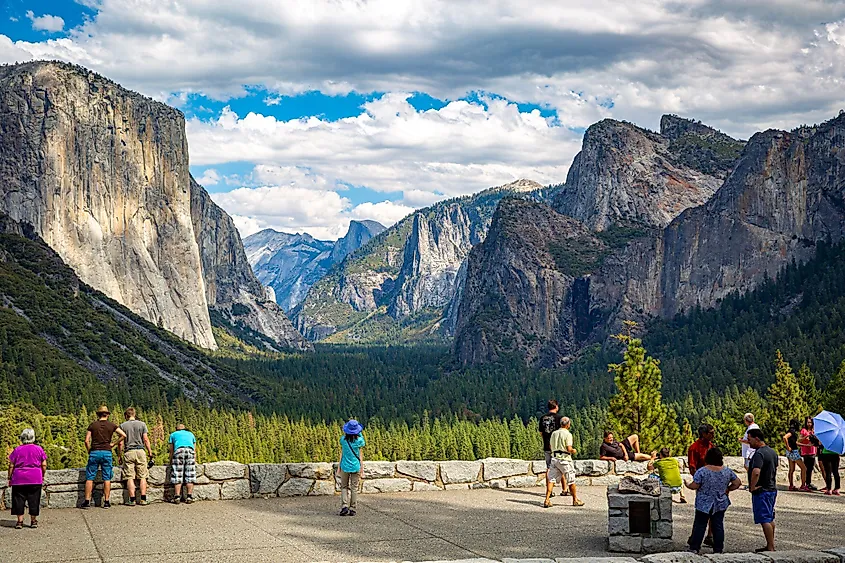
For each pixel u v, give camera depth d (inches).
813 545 1076.5
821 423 1391.5
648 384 2866.6
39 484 1115.9
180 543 1026.1
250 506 1283.2
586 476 1540.4
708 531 1109.7
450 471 1464.1
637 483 1028.5
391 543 1044.5
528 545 1048.8
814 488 1523.1
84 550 985.5
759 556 952.9
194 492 1318.9
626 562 910.4
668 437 2824.8
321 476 1389.0
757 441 1048.2
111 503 1282.0
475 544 1048.2
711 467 1023.6
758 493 1034.1
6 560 936.3
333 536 1079.0
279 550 996.6
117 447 1326.3
